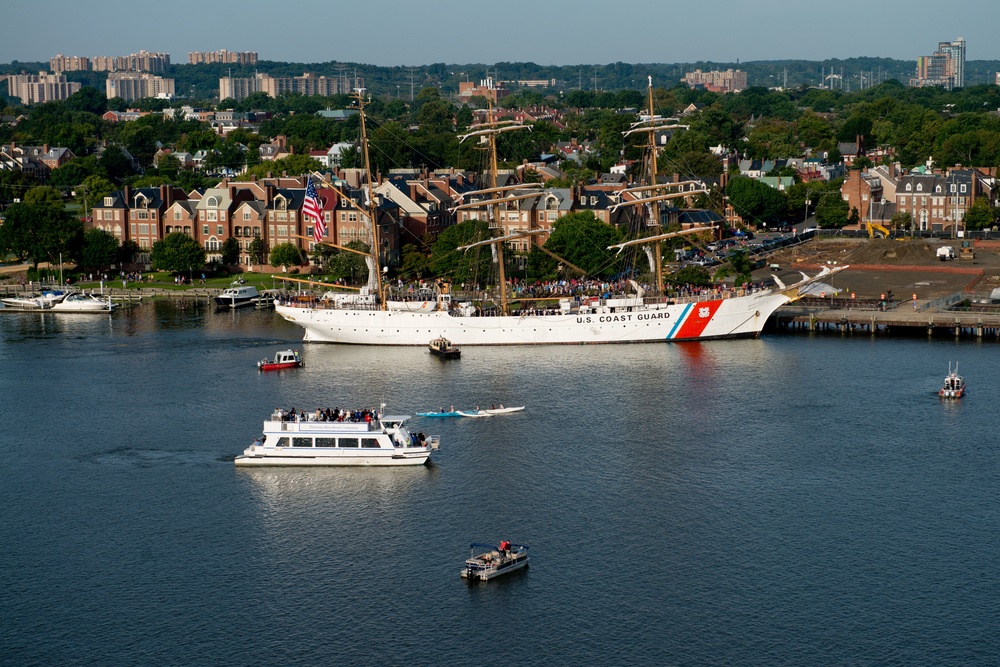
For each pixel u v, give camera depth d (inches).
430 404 7066.9
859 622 4416.8
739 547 5012.3
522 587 4677.7
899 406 6948.8
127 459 6136.8
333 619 4471.0
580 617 4456.2
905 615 4466.0
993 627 4384.8
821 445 6259.8
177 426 6673.2
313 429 6003.9
